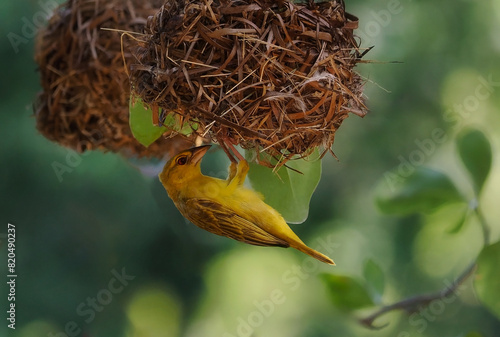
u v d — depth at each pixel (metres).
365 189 12.03
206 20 4.34
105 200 12.08
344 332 12.08
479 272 4.65
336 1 4.69
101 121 6.16
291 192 5.12
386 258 12.25
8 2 10.95
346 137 11.89
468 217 4.92
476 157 4.89
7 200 11.54
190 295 13.07
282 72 4.34
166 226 12.62
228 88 4.36
